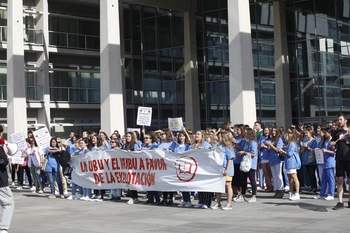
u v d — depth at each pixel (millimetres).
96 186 16047
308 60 30547
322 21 29938
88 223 11680
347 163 11906
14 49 29375
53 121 36844
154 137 15586
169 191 14250
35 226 11492
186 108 34750
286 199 14531
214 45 34062
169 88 36188
